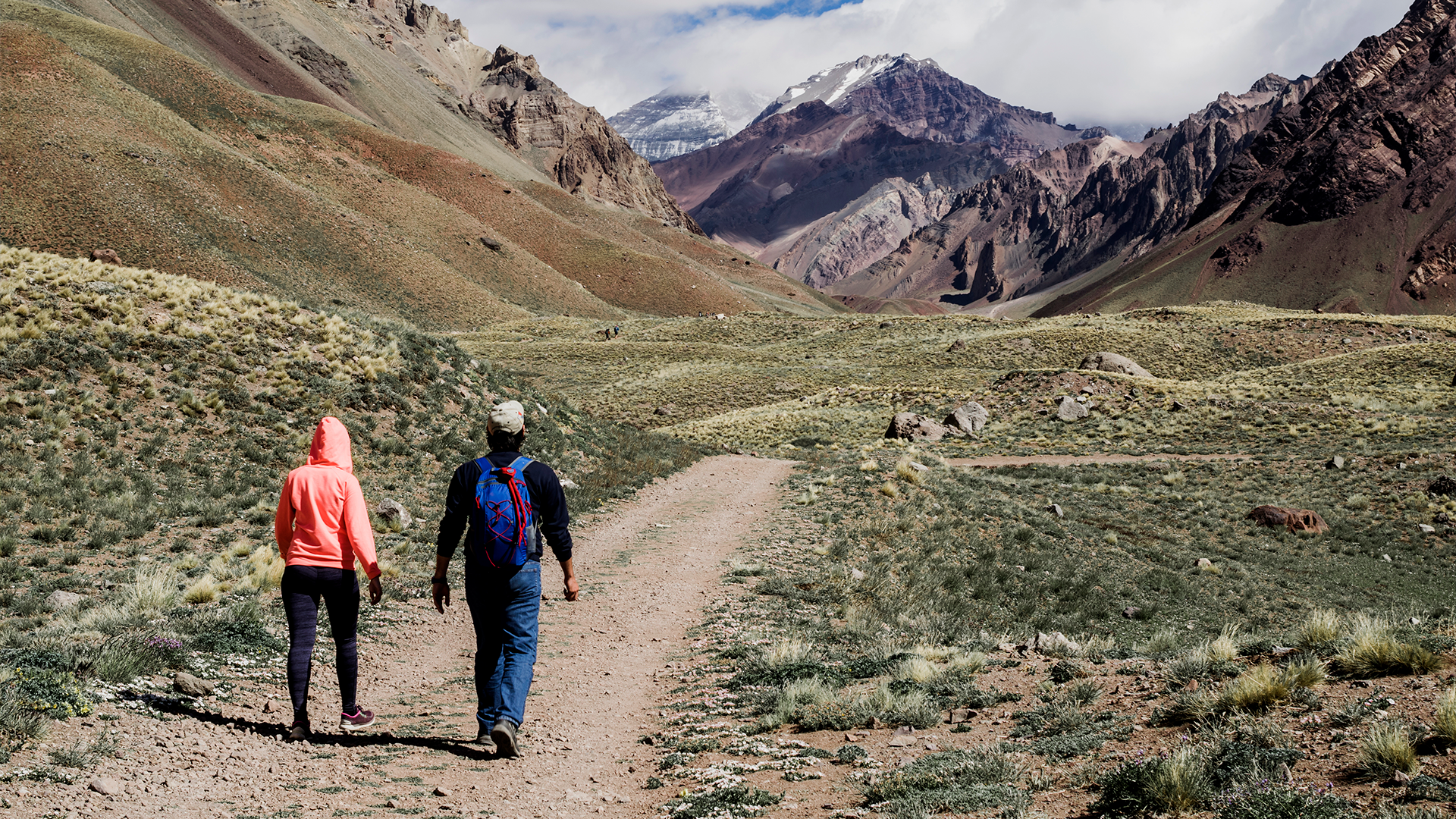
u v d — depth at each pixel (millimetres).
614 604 13320
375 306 132625
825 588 14914
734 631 11578
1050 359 86312
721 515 22828
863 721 6984
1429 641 6277
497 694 5914
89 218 112812
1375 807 4047
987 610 16422
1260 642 7664
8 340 20719
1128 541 24609
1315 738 5086
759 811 4973
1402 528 27969
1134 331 93000
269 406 22438
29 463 16703
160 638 7820
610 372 83875
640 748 6641
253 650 8633
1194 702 5898
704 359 91375
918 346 95000
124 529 15078
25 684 5945
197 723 6215
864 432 52531
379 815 4773
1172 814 4305
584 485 25047
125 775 5051
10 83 129875
